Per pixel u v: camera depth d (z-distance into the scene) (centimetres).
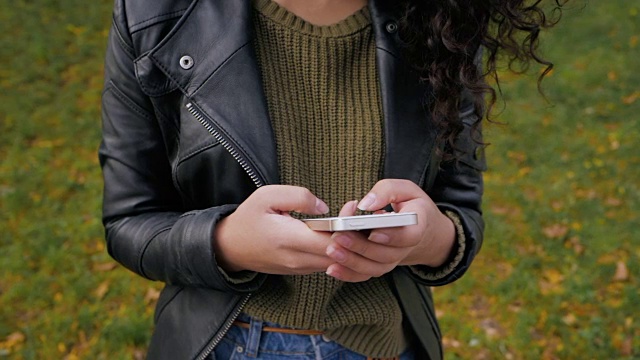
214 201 135
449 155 141
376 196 116
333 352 138
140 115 137
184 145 132
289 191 113
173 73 131
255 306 135
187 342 138
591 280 430
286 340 136
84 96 626
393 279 140
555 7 153
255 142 128
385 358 142
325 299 133
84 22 736
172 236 125
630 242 466
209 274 120
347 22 138
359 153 137
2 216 474
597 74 680
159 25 133
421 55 138
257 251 115
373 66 140
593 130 600
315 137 137
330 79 138
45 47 682
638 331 392
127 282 421
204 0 134
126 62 136
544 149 570
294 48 136
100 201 495
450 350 380
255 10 136
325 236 109
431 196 150
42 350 367
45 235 455
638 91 655
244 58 131
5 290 414
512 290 421
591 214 492
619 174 539
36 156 541
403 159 136
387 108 136
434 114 136
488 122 152
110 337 374
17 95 616
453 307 411
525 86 661
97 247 452
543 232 472
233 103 129
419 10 137
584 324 398
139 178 138
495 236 466
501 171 545
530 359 375
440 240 128
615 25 767
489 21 145
